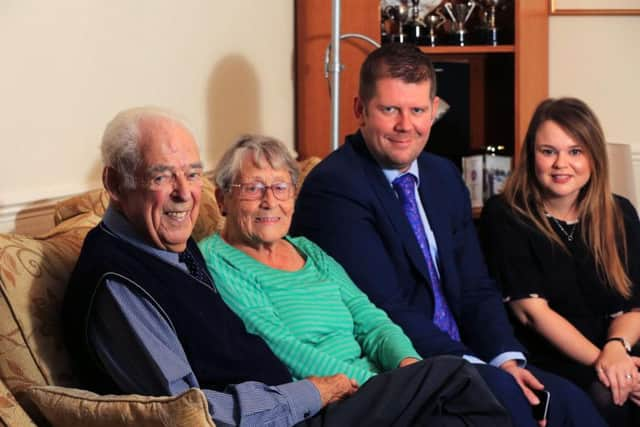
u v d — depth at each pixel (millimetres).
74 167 2709
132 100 3002
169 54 3238
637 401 2721
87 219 2350
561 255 2896
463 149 4379
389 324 2527
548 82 4586
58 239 2201
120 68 2926
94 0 2770
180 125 2104
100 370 1987
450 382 2123
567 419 2533
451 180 2936
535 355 2902
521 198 2973
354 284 2631
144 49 3066
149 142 2037
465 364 2182
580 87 4605
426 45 4293
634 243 2969
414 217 2814
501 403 2387
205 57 3514
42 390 1882
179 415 1744
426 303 2758
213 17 3568
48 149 2584
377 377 2131
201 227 2654
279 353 2318
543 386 2541
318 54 4262
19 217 2451
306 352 2320
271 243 2441
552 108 2922
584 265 2898
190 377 1975
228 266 2363
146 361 1936
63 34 2633
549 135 2883
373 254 2678
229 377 2078
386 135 2721
